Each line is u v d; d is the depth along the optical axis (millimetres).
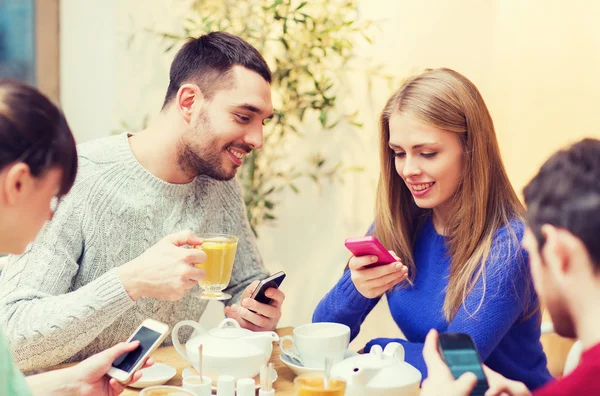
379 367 1199
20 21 2752
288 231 3023
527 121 3264
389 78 3047
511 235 1524
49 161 957
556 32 3129
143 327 1276
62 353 1443
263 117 1683
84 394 1188
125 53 2711
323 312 1731
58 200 1046
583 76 3053
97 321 1416
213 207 1844
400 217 1727
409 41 3092
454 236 1607
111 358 1207
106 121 2773
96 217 1637
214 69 1634
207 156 1678
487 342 1464
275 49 2934
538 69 3207
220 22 2762
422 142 1530
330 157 3037
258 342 1348
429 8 3111
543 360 1702
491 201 1562
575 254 803
